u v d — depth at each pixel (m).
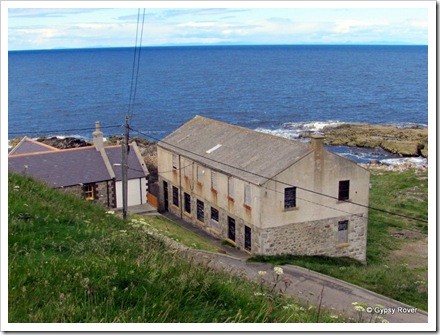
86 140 76.56
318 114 105.06
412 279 26.62
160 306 9.21
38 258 10.93
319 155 30.78
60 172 38.38
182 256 13.88
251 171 31.34
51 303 8.86
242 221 31.94
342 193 31.98
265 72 191.75
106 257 10.91
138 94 133.62
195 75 181.38
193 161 36.84
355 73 185.50
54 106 112.94
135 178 40.94
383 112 106.25
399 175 55.09
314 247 31.61
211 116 104.50
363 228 32.88
